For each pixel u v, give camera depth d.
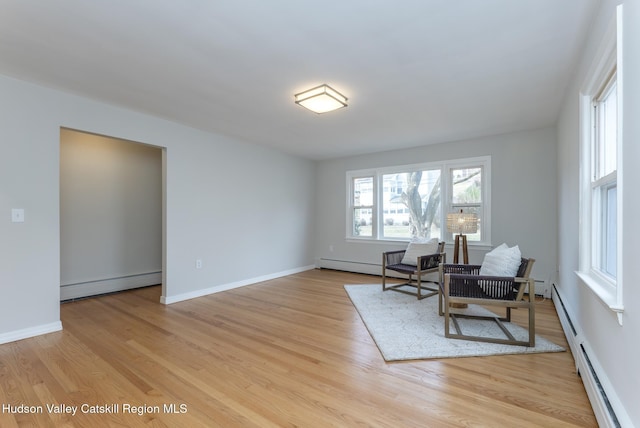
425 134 4.35
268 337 2.73
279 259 5.45
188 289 3.99
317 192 6.28
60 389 1.90
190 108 3.33
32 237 2.73
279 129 4.11
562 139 3.25
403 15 1.80
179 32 1.97
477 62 2.35
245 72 2.51
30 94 2.72
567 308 2.79
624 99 1.33
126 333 2.80
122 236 4.49
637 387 1.17
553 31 1.95
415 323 3.04
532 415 1.64
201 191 4.16
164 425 1.58
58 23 1.87
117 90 2.86
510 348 2.45
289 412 1.69
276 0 1.67
